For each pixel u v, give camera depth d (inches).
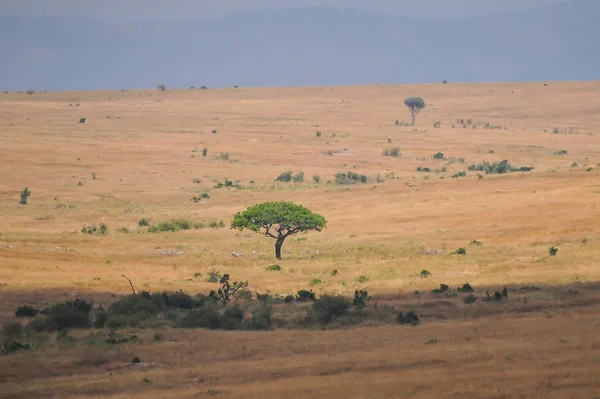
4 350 4717.0
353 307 6215.6
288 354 4530.0
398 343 4719.5
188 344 4891.7
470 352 4227.4
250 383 3732.8
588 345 4306.1
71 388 3754.9
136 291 7253.9
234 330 5546.3
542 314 5816.9
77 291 7224.4
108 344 4911.4
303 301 6737.2
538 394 3176.7
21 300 6742.1
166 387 3727.9
